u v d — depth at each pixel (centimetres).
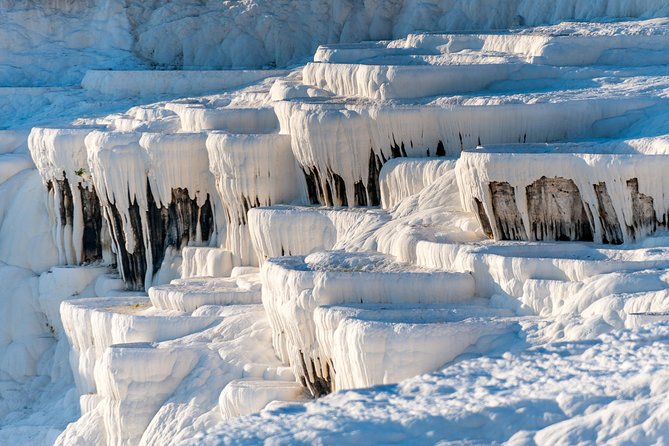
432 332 3189
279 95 5847
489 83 5181
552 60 5241
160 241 5706
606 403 2328
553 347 2791
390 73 5184
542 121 4522
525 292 3416
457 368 2773
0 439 5281
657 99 4466
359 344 3247
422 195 4475
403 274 3638
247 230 5331
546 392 2464
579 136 4488
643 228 3678
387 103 4981
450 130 4725
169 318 4544
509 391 2519
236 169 5247
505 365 2727
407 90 5172
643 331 2745
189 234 5656
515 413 2356
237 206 5316
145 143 5566
